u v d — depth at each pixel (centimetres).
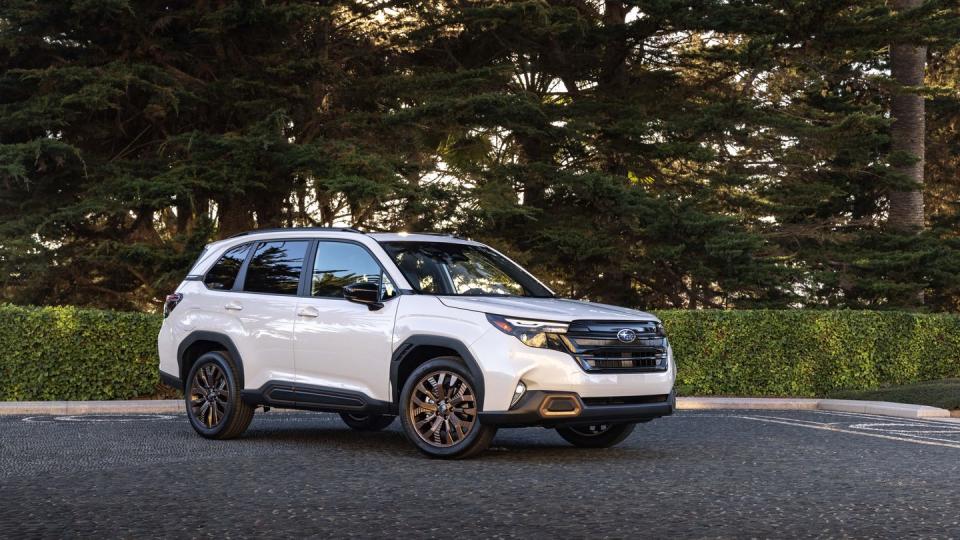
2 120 1894
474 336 873
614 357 884
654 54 2492
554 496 707
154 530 595
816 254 2417
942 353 1969
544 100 2459
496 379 855
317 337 977
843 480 790
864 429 1252
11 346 1605
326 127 2188
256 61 2127
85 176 1994
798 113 2386
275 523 613
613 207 2194
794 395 1819
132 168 2038
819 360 1831
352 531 591
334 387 965
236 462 877
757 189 2320
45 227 1930
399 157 2041
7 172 1864
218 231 2172
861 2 2131
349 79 2177
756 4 2152
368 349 940
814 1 2027
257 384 1021
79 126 2033
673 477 798
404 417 909
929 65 3484
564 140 2216
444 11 2258
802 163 2366
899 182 2455
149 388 1661
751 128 2198
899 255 2347
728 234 2133
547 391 853
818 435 1160
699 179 2403
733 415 1461
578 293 2500
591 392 863
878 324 1883
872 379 1873
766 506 673
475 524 611
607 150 2303
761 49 2092
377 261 976
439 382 897
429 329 900
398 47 2295
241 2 1964
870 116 2134
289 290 1023
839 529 601
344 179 1906
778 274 2191
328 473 812
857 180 2552
